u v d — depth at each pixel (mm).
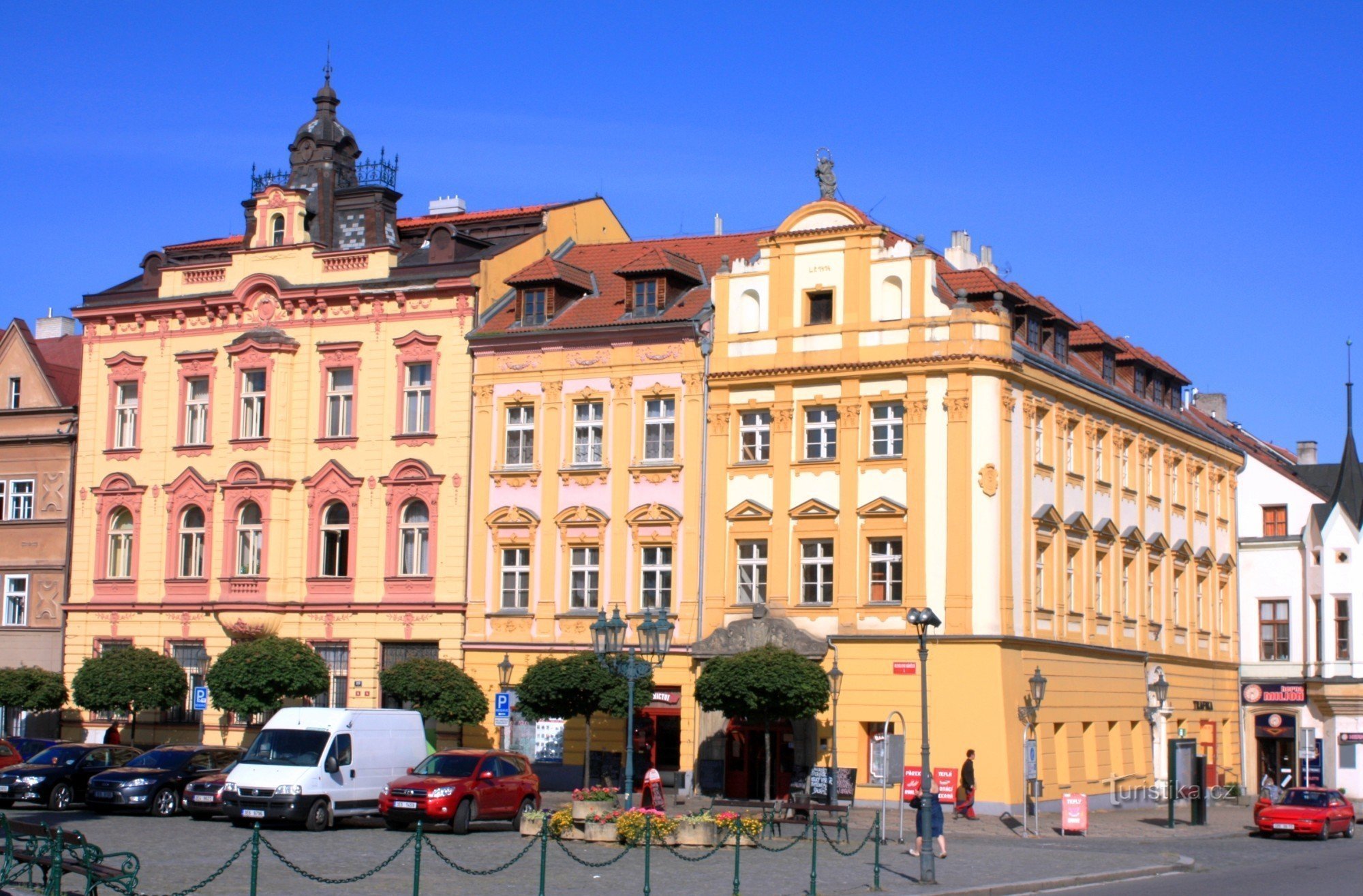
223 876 32625
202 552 65688
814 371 56312
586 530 59188
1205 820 55156
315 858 36281
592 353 59812
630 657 42312
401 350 62688
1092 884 36219
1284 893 33969
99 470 67875
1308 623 75500
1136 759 65000
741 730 56750
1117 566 64250
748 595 57219
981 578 53844
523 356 60844
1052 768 56844
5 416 71125
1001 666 53344
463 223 67500
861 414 55906
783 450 56781
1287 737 75938
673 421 58562
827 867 37219
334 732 44656
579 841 40875
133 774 47344
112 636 66750
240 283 65250
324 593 63125
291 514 63938
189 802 46000
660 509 58031
